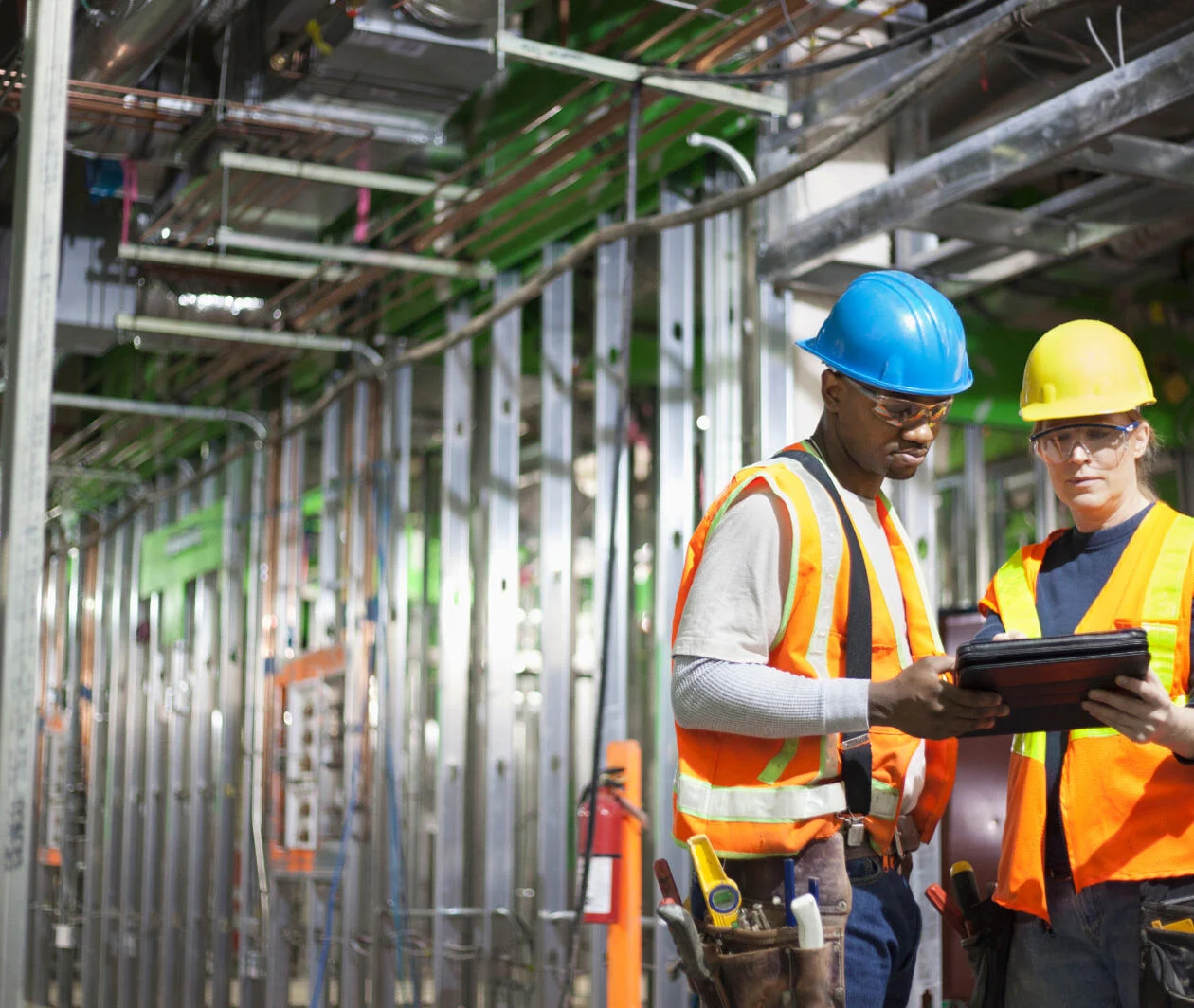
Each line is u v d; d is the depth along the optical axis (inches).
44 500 76.5
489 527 220.5
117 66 166.2
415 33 162.9
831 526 69.9
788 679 66.1
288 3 165.6
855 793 68.8
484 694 221.0
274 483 301.9
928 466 172.4
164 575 347.6
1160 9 136.6
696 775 70.1
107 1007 363.3
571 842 300.0
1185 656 79.1
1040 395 86.9
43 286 78.2
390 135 184.9
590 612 326.6
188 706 341.1
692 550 73.7
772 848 67.9
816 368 159.8
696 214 136.6
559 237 210.2
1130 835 77.7
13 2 171.0
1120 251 185.2
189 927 318.7
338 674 251.8
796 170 125.7
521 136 179.8
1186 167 133.3
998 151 126.7
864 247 160.9
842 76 152.3
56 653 437.4
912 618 74.4
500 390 223.1
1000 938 85.4
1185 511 204.8
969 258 162.6
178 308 242.5
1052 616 84.7
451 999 220.1
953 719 64.4
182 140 187.6
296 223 217.3
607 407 195.3
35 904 414.9
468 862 262.7
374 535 251.0
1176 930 71.7
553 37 195.5
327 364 275.6
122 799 375.6
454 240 220.5
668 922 67.6
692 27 168.1
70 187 243.9
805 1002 65.7
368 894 246.4
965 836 129.8
